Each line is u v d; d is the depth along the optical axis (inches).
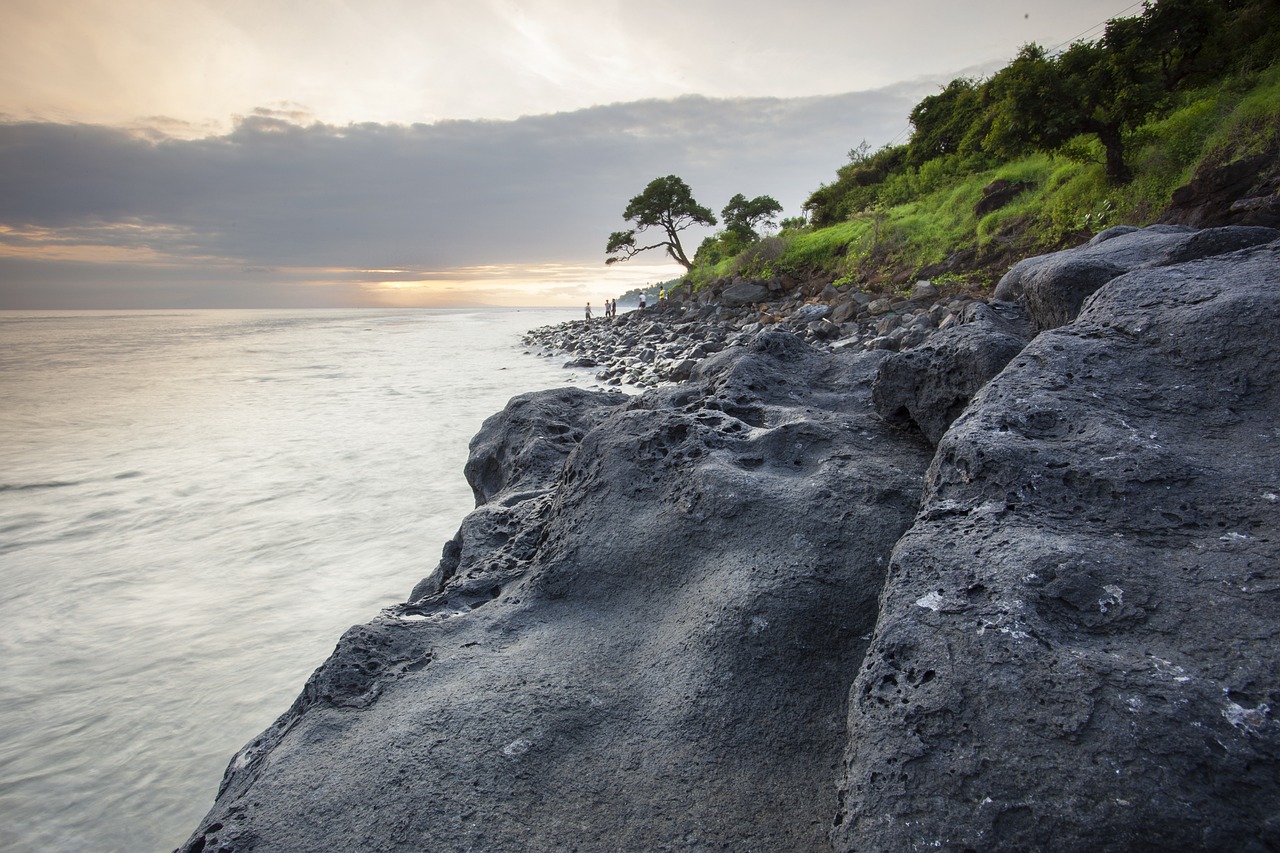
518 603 125.4
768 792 87.1
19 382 944.3
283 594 281.0
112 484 441.1
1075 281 154.3
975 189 867.4
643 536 129.2
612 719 98.0
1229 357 95.6
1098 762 58.5
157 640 245.0
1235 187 497.0
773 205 1758.1
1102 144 657.6
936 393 151.3
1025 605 71.3
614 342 1096.8
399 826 81.4
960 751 64.6
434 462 482.3
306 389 846.5
